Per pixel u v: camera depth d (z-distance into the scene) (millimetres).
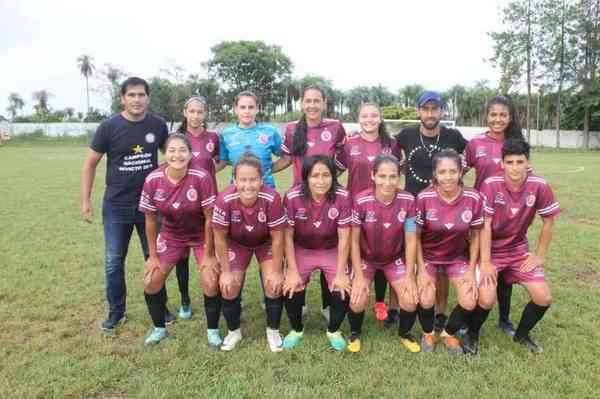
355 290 3916
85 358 3779
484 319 3885
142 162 4367
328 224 4012
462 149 4770
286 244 4059
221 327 4383
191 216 4039
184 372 3543
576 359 3709
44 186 13578
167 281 5688
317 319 4602
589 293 5109
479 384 3381
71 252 6719
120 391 3326
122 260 4387
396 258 4184
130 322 4465
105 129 4254
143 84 4277
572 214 9578
